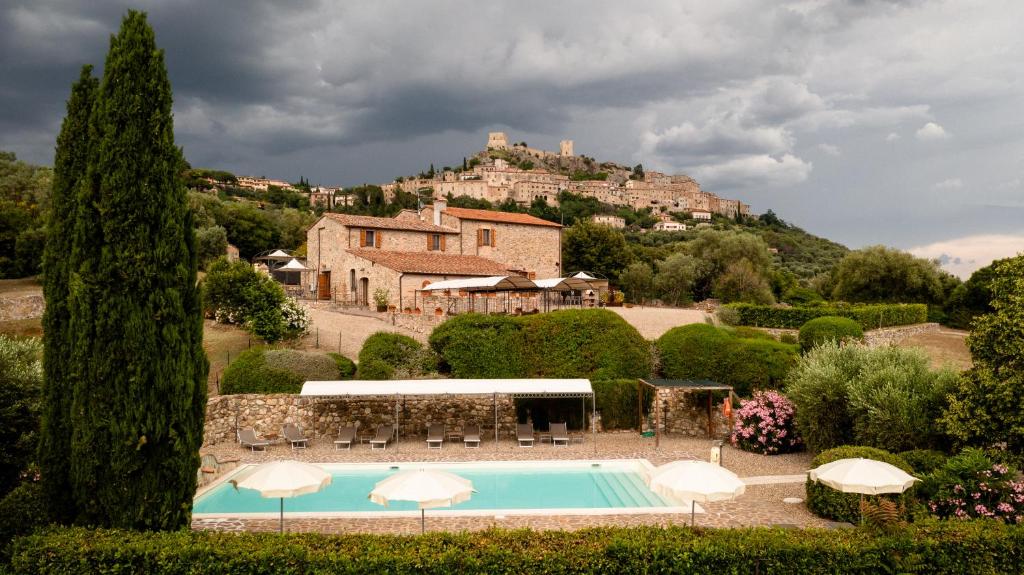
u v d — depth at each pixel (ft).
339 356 96.63
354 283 153.48
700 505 56.08
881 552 37.65
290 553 36.42
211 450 78.33
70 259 41.73
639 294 211.41
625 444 83.66
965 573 38.17
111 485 41.04
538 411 90.84
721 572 37.01
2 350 51.49
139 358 41.39
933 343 134.00
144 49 43.09
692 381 86.02
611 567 36.55
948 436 59.41
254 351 89.76
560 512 53.93
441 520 51.70
